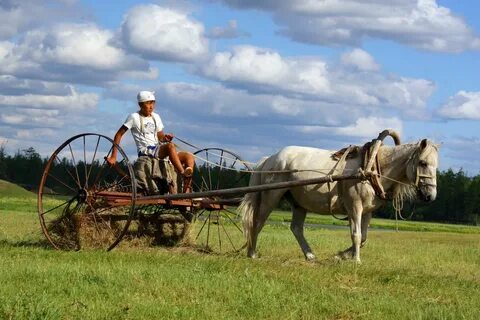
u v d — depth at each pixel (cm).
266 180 1509
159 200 1444
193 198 1445
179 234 1630
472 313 914
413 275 1226
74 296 907
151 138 1511
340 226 5200
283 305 916
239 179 1658
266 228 3253
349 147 1417
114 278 1016
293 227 1513
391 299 984
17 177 12862
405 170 1362
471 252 2017
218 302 915
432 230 5806
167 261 1258
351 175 1360
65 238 1488
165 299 913
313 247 1942
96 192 1472
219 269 1180
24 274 1033
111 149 1444
